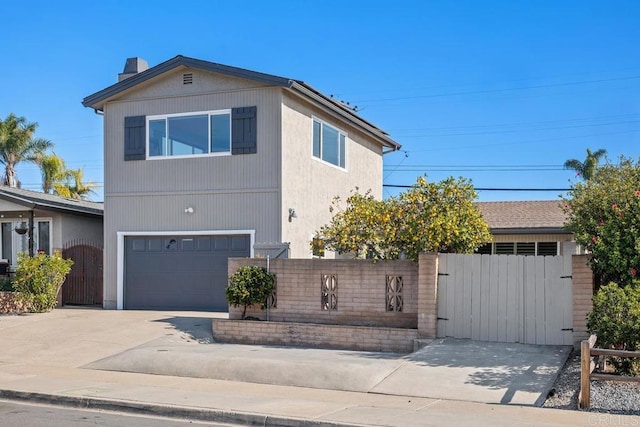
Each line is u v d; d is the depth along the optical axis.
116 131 21.05
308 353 14.11
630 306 10.91
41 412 10.45
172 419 9.98
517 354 12.79
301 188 20.59
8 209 22.17
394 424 9.05
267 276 15.80
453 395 10.78
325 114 22.38
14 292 20.16
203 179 20.08
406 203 15.48
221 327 15.96
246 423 9.67
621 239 12.41
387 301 14.96
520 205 26.64
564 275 13.41
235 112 19.81
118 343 15.60
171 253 20.44
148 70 20.30
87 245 22.12
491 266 13.91
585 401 9.79
